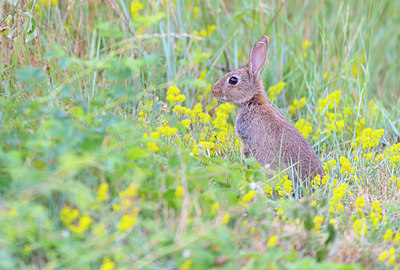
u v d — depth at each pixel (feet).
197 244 22.26
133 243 22.59
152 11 46.83
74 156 23.11
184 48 47.37
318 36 52.44
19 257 22.67
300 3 55.11
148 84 42.45
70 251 20.72
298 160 35.42
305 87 48.24
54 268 21.85
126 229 22.09
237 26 51.44
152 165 26.99
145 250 21.98
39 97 31.91
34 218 22.72
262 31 51.16
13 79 33.55
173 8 49.57
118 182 25.23
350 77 48.26
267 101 41.83
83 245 21.25
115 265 22.45
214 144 36.78
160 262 22.70
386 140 42.42
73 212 22.91
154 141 25.75
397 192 33.04
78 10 44.80
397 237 26.35
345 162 34.30
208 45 51.16
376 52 56.34
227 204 26.23
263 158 38.29
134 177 24.52
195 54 32.35
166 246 22.76
